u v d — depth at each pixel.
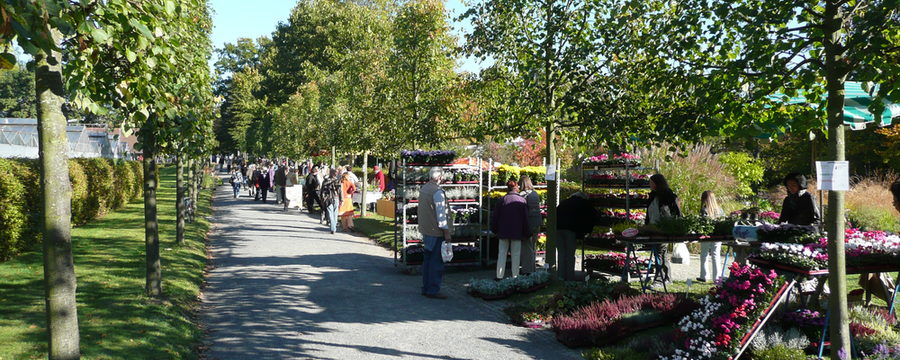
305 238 16.23
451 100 15.88
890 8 4.50
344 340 6.77
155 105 6.45
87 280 9.01
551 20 9.03
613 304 7.29
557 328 6.91
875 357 5.50
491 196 12.16
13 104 88.62
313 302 8.70
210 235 16.95
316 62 58.19
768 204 16.56
